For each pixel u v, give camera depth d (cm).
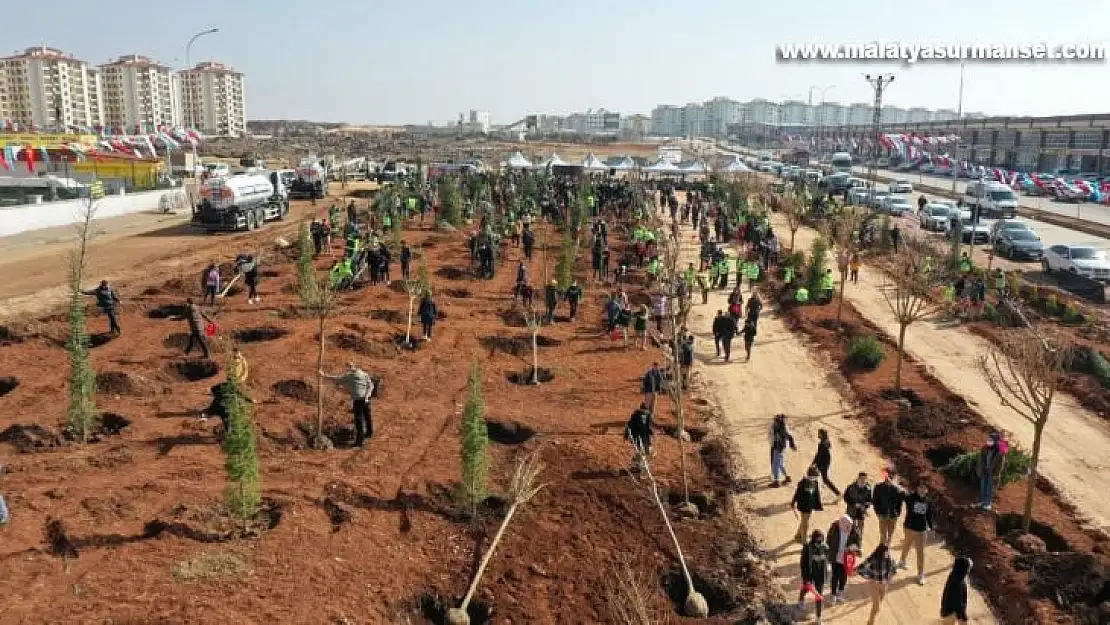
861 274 3525
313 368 1964
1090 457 1642
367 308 2616
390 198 4894
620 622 1066
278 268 3291
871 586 1094
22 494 1266
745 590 1178
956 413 1811
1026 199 6531
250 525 1203
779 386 2069
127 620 967
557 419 1733
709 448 1652
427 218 5066
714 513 1384
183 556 1114
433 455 1516
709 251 3531
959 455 1563
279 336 2302
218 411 1471
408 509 1306
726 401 1955
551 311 2561
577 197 5012
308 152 13825
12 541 1129
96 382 1777
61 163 5703
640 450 1347
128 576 1059
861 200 5975
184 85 17612
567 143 18288
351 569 1126
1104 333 2522
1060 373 1434
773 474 1509
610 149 16212
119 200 5047
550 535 1268
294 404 1730
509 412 1750
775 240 3750
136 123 14888
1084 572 1172
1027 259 3919
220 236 4253
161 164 6097
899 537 1340
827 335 2517
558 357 2225
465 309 2700
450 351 2219
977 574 1227
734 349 2403
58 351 2094
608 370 2116
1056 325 2664
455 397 1848
